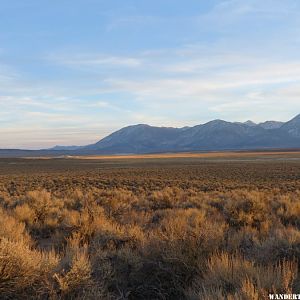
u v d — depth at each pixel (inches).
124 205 643.5
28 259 229.0
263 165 3336.6
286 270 234.7
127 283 245.0
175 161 4995.1
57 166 3954.2
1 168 3622.0
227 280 221.9
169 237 281.6
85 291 215.6
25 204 605.6
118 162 4972.9
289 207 595.5
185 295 224.1
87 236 387.5
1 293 208.4
